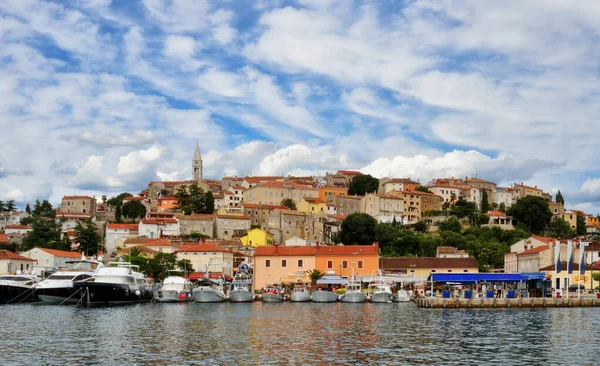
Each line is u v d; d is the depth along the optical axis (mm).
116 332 80188
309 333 79625
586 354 65000
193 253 194500
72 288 128750
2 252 170500
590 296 134250
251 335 77562
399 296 142500
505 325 89062
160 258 173750
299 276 163500
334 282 154375
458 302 122438
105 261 198250
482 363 60125
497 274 132875
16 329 82938
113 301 130375
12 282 133375
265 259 166000
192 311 113062
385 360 61125
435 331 82062
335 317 100812
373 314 106562
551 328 85688
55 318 97875
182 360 60625
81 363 59000
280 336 76750
